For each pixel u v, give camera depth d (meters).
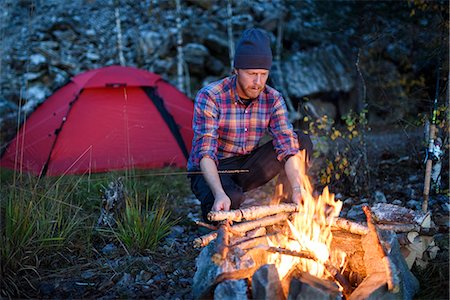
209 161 2.94
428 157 3.07
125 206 3.36
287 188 3.26
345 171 3.96
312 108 6.86
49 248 2.93
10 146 5.18
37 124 5.27
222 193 2.74
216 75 8.06
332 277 2.44
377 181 4.24
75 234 3.15
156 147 5.09
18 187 3.24
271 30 8.35
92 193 3.91
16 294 2.54
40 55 7.72
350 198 3.93
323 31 7.43
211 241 2.36
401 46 6.79
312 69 7.76
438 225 3.18
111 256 3.00
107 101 5.22
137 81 5.35
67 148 4.90
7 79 7.27
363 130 4.26
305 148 3.35
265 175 3.31
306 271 2.41
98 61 8.10
